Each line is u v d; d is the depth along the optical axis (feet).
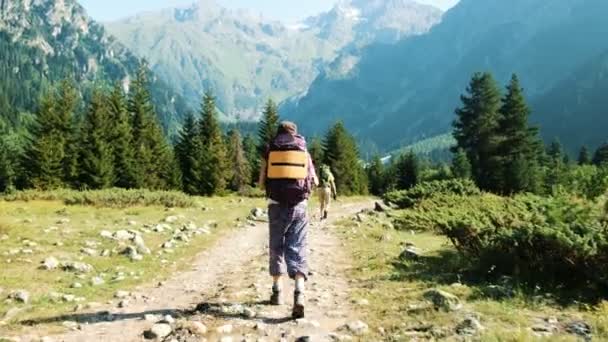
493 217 39.40
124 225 63.00
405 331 20.88
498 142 247.91
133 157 248.32
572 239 29.07
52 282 32.22
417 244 53.83
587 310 24.26
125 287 32.04
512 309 24.26
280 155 23.77
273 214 23.94
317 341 19.49
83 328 21.94
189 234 57.36
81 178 233.35
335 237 59.67
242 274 36.01
